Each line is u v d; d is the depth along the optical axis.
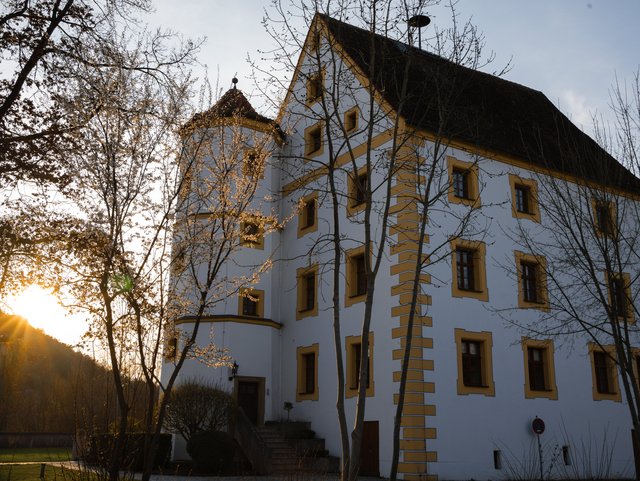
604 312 22.69
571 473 22.19
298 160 27.36
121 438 10.12
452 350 20.88
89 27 13.88
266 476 19.97
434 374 20.25
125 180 11.82
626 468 23.62
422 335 20.31
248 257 26.77
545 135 27.80
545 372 22.97
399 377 20.25
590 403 23.52
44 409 48.50
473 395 20.86
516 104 30.19
